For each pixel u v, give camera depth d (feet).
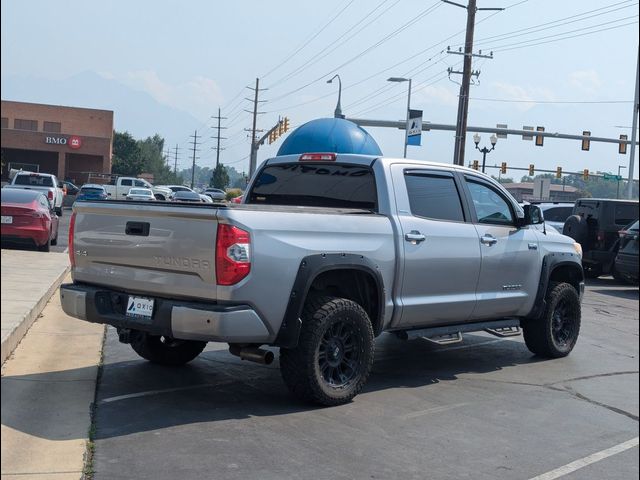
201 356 27.58
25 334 28.73
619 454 19.07
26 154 234.17
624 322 41.81
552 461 18.33
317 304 21.16
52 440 17.54
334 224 21.71
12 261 47.75
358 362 22.17
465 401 23.35
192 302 19.76
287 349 20.95
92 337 29.22
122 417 19.80
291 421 20.20
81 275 22.41
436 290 25.11
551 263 29.73
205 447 17.78
